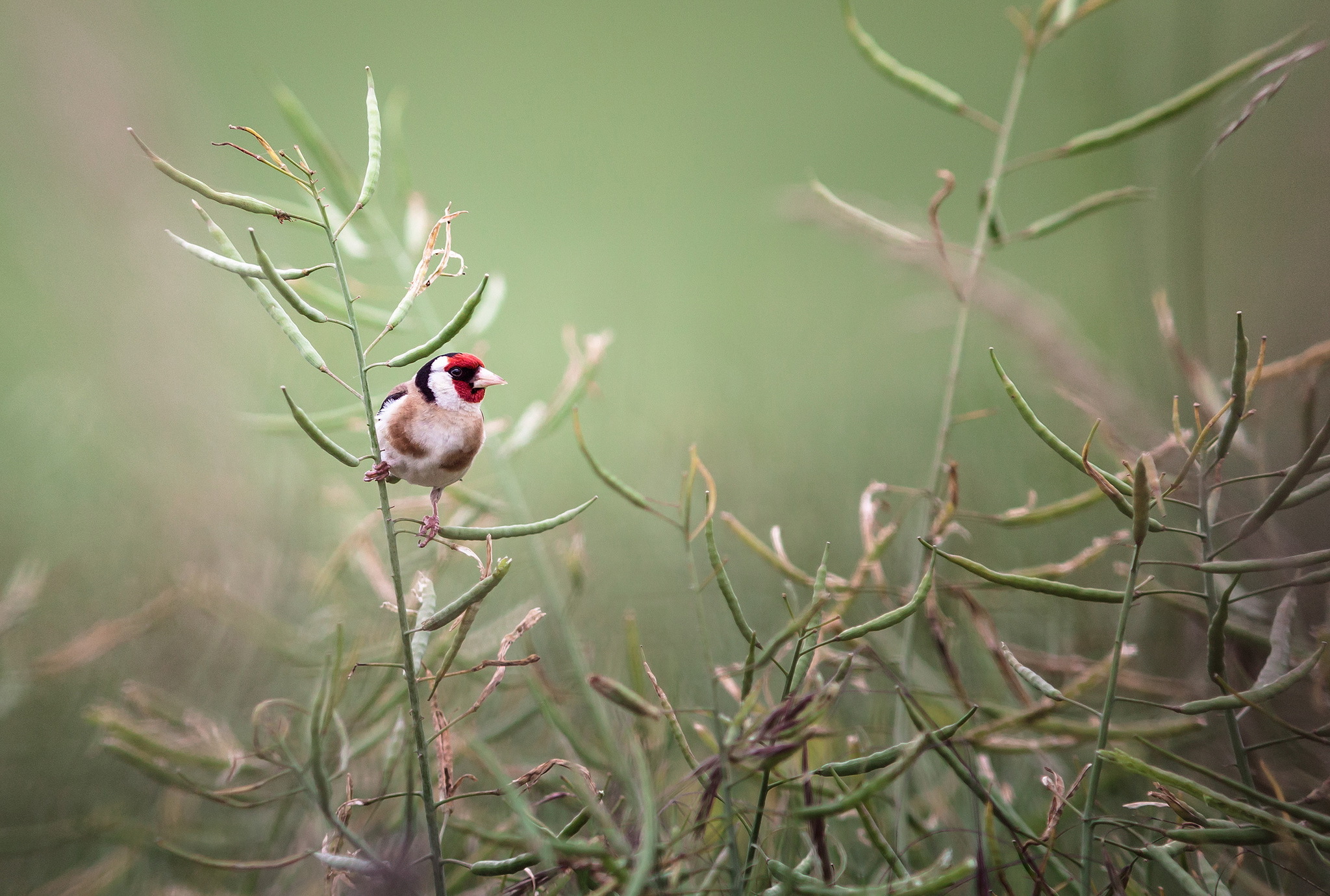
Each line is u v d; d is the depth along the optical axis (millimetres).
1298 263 7223
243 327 10266
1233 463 7152
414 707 6984
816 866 7008
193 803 7184
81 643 7215
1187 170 7238
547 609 7199
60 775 7211
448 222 6980
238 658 7293
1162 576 7207
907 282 12172
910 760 6957
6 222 10969
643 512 7766
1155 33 7312
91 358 9867
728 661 7246
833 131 17672
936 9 18922
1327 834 6992
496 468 7188
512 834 7043
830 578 7094
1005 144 7117
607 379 10484
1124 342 7387
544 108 19141
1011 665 7000
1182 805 7000
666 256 14359
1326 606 7109
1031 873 6988
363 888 6992
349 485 7434
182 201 11922
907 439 8648
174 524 7426
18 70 11461
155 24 13688
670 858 6969
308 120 7180
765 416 9398
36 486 8148
